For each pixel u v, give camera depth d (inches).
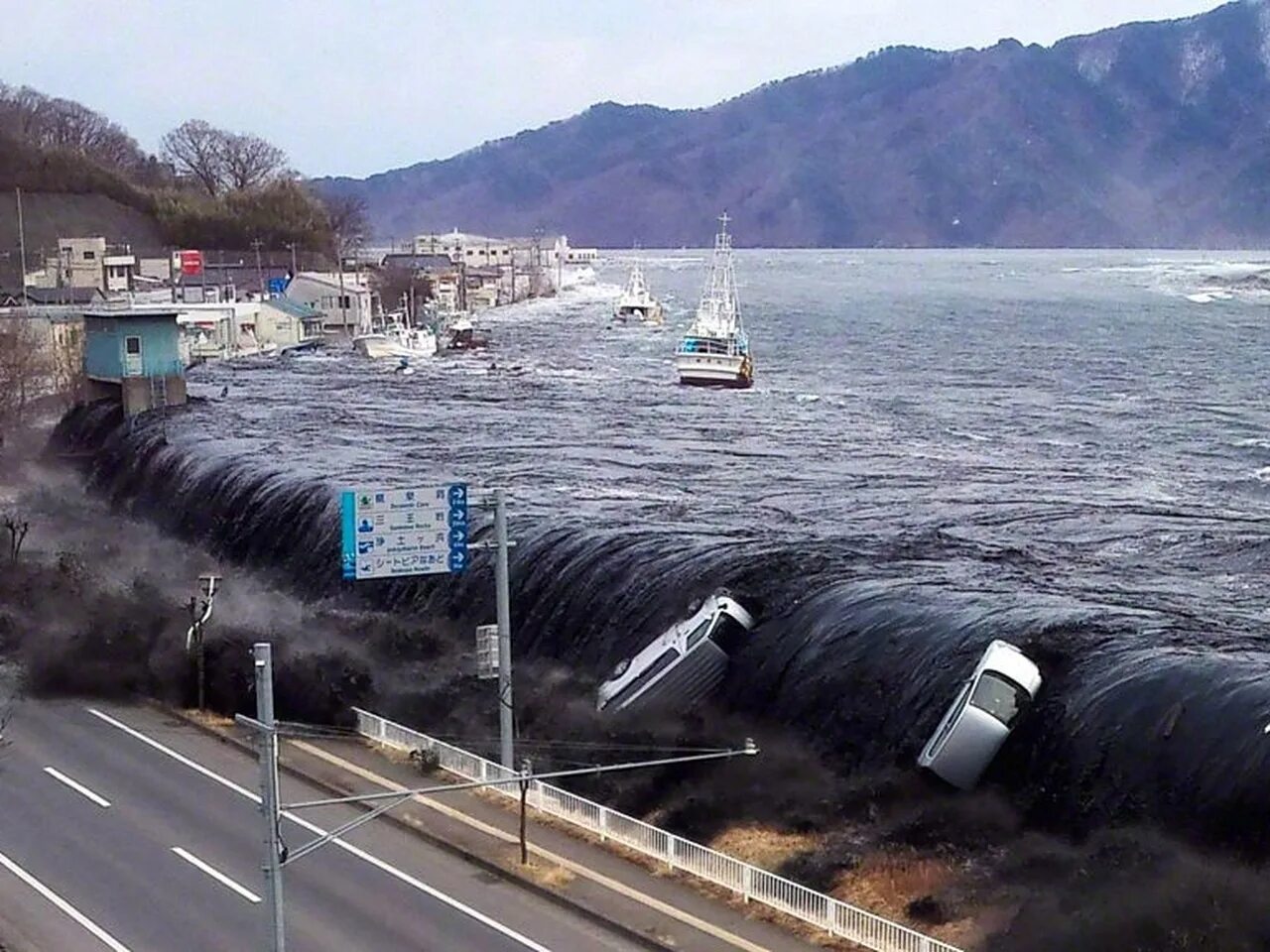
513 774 1619.1
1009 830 1592.0
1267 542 2652.6
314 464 3265.3
